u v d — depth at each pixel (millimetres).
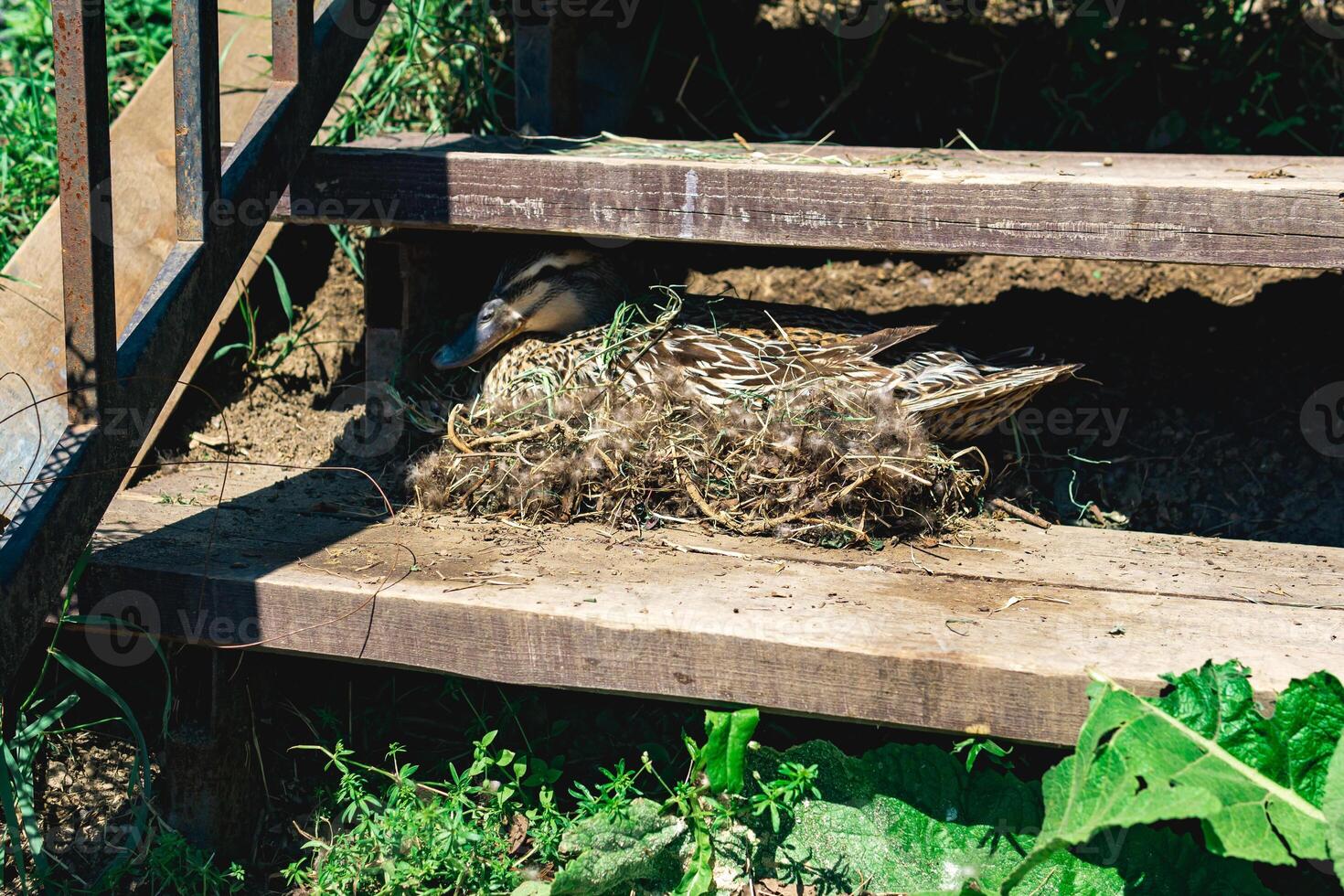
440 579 2879
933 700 2531
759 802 2807
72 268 2555
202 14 2768
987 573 2988
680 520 3336
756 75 4926
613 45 4668
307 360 4211
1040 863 2703
